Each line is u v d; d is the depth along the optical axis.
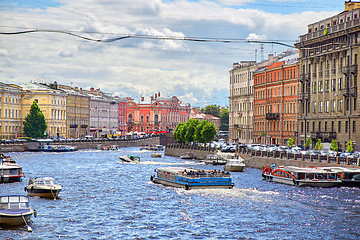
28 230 45.09
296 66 125.31
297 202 57.91
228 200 59.53
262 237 43.78
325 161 77.50
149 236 44.06
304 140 117.19
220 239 43.25
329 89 106.81
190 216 51.38
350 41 98.88
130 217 51.12
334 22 107.94
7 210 47.03
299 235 44.31
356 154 82.81
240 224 48.06
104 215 51.97
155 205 57.03
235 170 91.88
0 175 74.19
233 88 175.88
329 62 107.31
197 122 152.62
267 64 158.75
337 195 62.50
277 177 74.69
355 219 49.78
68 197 62.34
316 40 111.25
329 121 106.81
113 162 120.62
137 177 84.94
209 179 68.06
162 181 74.12
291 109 128.50
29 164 109.19
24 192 65.69
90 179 81.50
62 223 48.41
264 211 53.34
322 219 49.75
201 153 132.38
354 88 97.19
